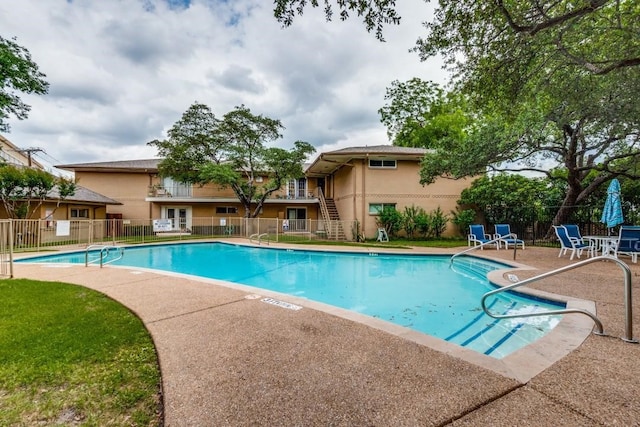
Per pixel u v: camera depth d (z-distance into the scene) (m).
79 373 2.58
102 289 5.55
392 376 2.51
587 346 3.05
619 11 5.83
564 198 14.90
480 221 17.66
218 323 3.80
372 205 17.66
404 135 31.41
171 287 5.72
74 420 1.99
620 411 2.03
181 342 3.22
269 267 10.57
